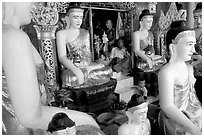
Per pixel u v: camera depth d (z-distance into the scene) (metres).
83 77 3.08
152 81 3.86
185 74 1.94
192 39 1.85
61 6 3.30
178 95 1.94
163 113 2.02
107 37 4.31
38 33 3.03
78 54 3.42
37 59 1.89
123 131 1.69
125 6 4.34
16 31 1.33
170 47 1.96
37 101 1.39
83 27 3.94
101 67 3.42
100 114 2.92
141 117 1.66
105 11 4.23
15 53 1.27
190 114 1.92
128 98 3.58
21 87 1.30
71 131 1.35
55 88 3.06
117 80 3.77
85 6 3.88
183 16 4.15
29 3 1.57
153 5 4.63
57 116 1.37
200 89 2.48
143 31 4.25
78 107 3.01
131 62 4.37
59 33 3.28
